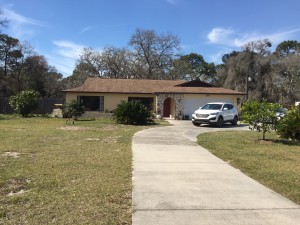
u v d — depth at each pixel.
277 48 72.69
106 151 11.30
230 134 17.64
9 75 59.62
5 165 8.74
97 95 35.19
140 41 59.69
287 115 15.55
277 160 10.33
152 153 11.16
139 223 4.98
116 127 21.52
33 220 5.00
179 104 32.50
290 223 5.10
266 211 5.61
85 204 5.74
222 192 6.68
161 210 5.55
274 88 59.25
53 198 6.04
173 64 61.12
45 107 37.31
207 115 23.84
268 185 7.32
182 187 7.00
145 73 59.91
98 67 60.41
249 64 59.22
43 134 16.19
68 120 26.88
